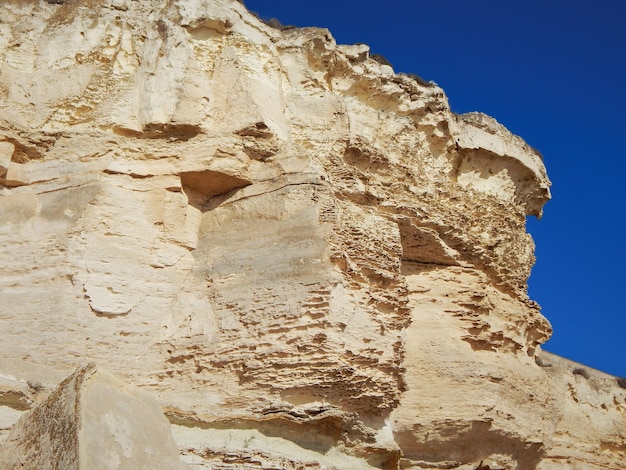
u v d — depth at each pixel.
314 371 16.20
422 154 21.95
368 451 16.94
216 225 18.38
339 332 16.66
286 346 16.31
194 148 18.34
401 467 19.88
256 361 16.30
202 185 18.55
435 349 20.45
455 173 23.31
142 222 17.66
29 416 13.14
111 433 12.38
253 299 16.95
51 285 16.55
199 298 17.48
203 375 16.56
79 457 11.70
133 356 16.56
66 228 17.08
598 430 30.19
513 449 21.12
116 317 16.69
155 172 18.14
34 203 17.69
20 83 19.09
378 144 21.00
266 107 19.25
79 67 19.30
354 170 19.72
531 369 22.36
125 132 18.52
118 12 20.00
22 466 12.40
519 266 23.89
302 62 20.89
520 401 21.39
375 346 17.23
